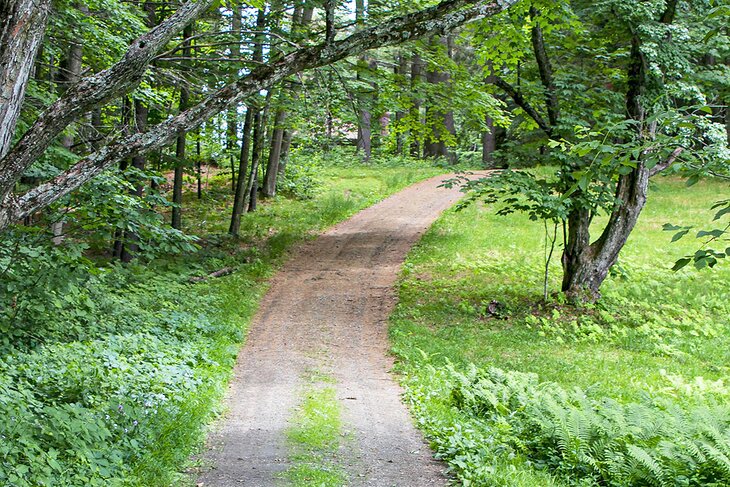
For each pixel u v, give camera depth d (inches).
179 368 454.9
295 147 1419.8
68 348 410.3
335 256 976.3
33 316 405.7
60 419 264.5
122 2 616.1
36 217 502.0
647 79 668.1
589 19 738.8
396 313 722.2
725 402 468.4
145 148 183.9
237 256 928.9
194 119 188.5
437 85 782.5
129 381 381.1
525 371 553.6
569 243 747.4
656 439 318.7
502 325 692.7
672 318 709.9
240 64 556.4
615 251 737.0
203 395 415.2
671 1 676.7
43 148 173.3
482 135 1755.7
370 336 652.7
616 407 373.4
